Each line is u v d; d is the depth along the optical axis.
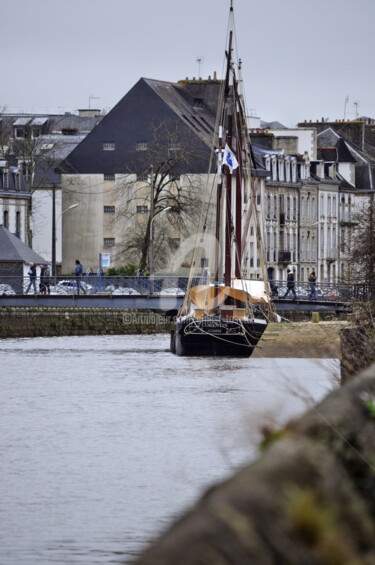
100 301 170.88
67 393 97.25
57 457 61.16
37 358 139.88
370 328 40.22
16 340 182.25
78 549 40.22
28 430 72.94
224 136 166.00
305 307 167.75
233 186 166.25
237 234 155.12
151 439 67.69
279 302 168.38
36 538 41.91
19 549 40.16
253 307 149.75
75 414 81.50
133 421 76.81
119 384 105.19
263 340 134.00
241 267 154.38
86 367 125.69
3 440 68.06
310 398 12.29
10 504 48.25
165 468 56.66
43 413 82.50
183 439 67.38
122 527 43.69
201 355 139.38
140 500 48.84
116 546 40.66
